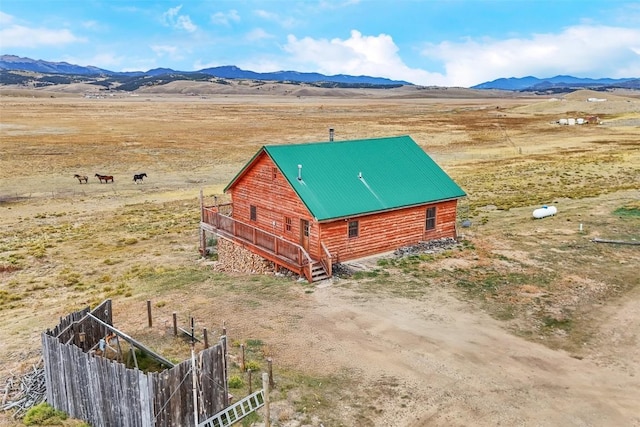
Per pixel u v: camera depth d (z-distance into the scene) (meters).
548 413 14.38
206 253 33.94
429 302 22.27
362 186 28.20
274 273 27.17
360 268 26.45
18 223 44.34
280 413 14.21
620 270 25.84
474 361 17.23
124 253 34.84
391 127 112.19
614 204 39.91
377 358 17.47
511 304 21.98
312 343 18.61
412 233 29.50
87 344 17.11
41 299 26.39
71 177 63.03
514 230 33.75
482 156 77.31
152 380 12.43
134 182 61.12
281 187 28.08
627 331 19.45
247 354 17.80
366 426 13.73
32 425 14.09
